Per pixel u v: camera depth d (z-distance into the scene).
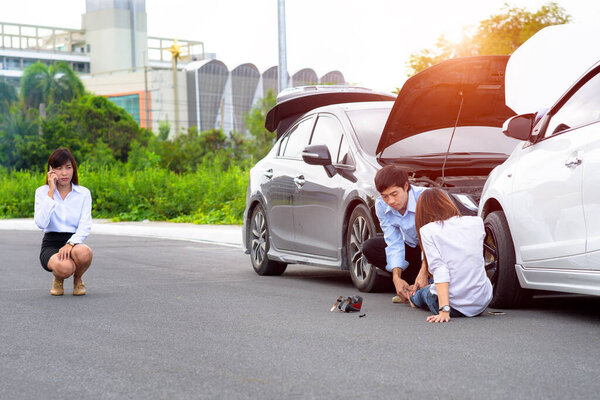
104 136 93.12
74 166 7.57
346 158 7.98
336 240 7.94
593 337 4.98
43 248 7.58
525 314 5.99
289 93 9.95
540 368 4.09
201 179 21.42
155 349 4.84
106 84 167.75
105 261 11.23
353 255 7.65
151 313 6.34
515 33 17.42
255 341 5.04
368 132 8.06
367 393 3.66
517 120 6.05
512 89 7.33
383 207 6.66
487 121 8.09
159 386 3.90
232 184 20.62
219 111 170.25
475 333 5.18
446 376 3.96
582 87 5.71
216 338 5.18
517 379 3.86
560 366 4.13
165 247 13.71
